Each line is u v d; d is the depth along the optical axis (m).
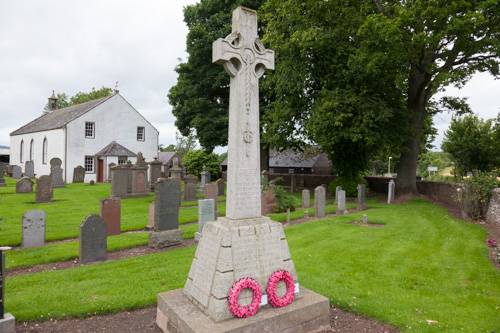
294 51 19.78
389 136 19.91
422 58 18.11
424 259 8.28
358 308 5.46
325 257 8.47
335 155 23.70
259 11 24.98
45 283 6.64
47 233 11.29
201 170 38.72
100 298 5.83
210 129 28.33
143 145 38.59
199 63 28.56
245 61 5.17
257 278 4.66
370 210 16.97
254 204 5.14
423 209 16.81
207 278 4.60
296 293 5.01
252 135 5.18
